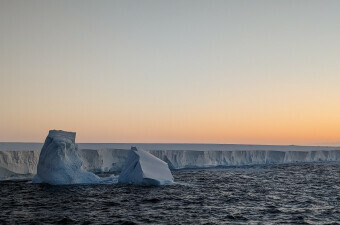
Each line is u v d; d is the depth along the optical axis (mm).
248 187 33531
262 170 52375
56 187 31516
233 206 23422
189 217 19984
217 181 38125
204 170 51594
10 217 19797
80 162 34188
